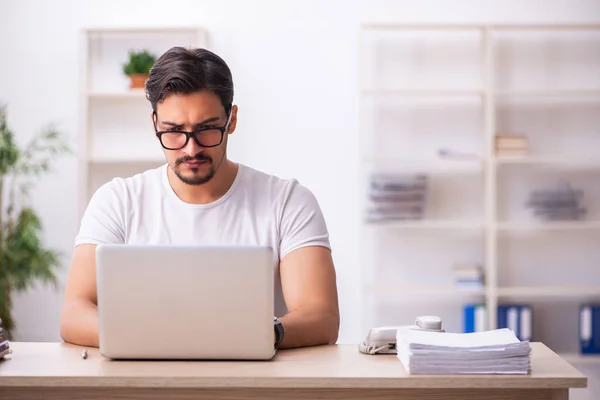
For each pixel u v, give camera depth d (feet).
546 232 16.88
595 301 16.85
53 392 5.70
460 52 16.78
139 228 7.47
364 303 16.87
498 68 16.78
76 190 16.70
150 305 5.87
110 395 5.70
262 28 16.62
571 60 16.78
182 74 6.58
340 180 16.70
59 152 16.58
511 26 15.96
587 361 16.08
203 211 7.45
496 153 15.99
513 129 16.84
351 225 16.72
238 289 5.87
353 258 16.72
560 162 16.85
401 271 16.87
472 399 5.66
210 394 5.68
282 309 7.50
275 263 7.45
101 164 16.56
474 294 16.84
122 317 5.89
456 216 16.81
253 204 7.52
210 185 7.41
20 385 5.58
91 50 16.58
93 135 16.60
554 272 16.89
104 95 15.85
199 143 6.68
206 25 16.63
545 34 16.75
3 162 15.12
